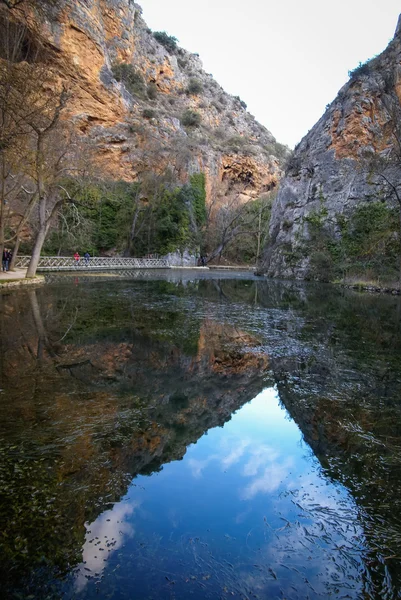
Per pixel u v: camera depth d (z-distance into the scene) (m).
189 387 5.64
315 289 22.19
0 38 13.78
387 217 23.83
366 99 30.55
